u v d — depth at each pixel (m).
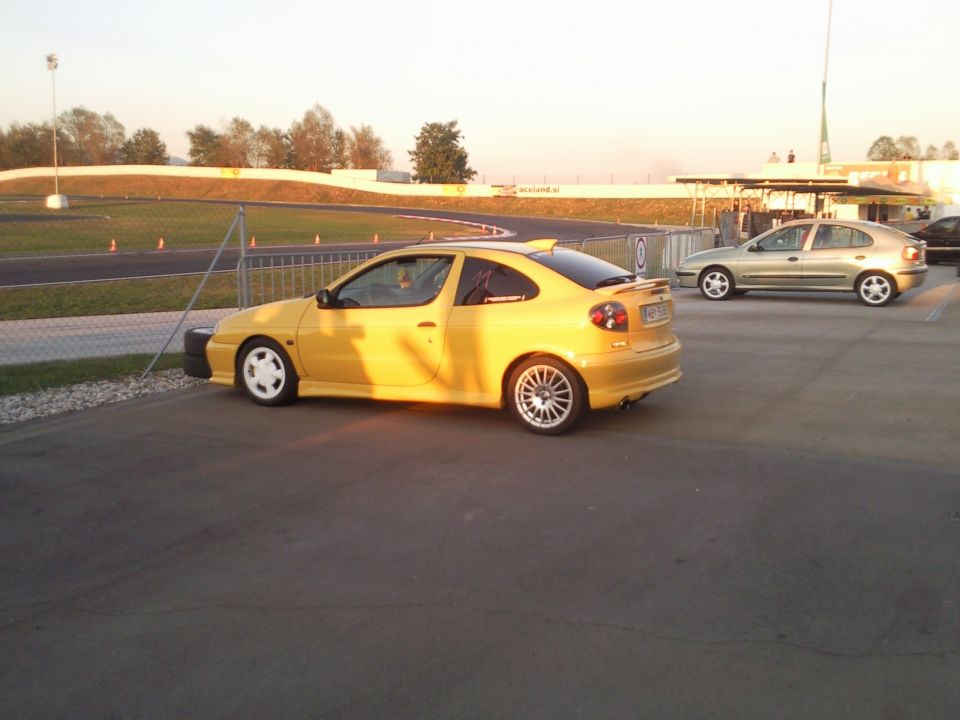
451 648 3.57
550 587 4.13
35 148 102.50
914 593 4.02
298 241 35.69
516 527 4.90
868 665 3.40
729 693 3.21
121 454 6.43
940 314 14.12
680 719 3.05
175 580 4.27
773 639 3.61
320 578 4.27
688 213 65.50
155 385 8.88
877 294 15.35
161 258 25.83
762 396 8.15
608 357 6.64
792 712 3.09
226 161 113.06
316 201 82.69
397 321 7.27
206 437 6.88
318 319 7.61
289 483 5.71
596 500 5.32
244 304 10.40
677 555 4.48
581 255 7.50
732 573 4.25
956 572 4.24
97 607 4.00
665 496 5.38
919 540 4.64
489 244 7.45
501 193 77.69
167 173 92.56
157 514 5.17
